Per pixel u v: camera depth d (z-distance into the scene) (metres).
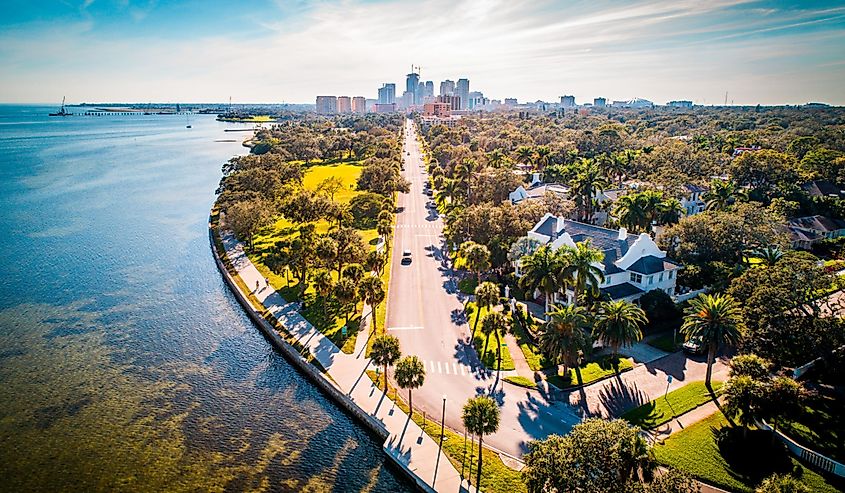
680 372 65.44
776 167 134.62
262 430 57.69
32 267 110.88
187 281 104.62
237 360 73.38
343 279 77.69
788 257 68.19
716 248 92.19
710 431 53.03
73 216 155.50
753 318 61.41
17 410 61.25
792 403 49.16
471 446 51.41
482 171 159.75
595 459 35.81
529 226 101.12
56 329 82.62
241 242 125.44
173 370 70.62
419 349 71.62
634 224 105.38
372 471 50.94
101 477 50.44
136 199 181.25
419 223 144.75
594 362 67.88
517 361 68.31
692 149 177.50
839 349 56.56
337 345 73.56
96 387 66.38
